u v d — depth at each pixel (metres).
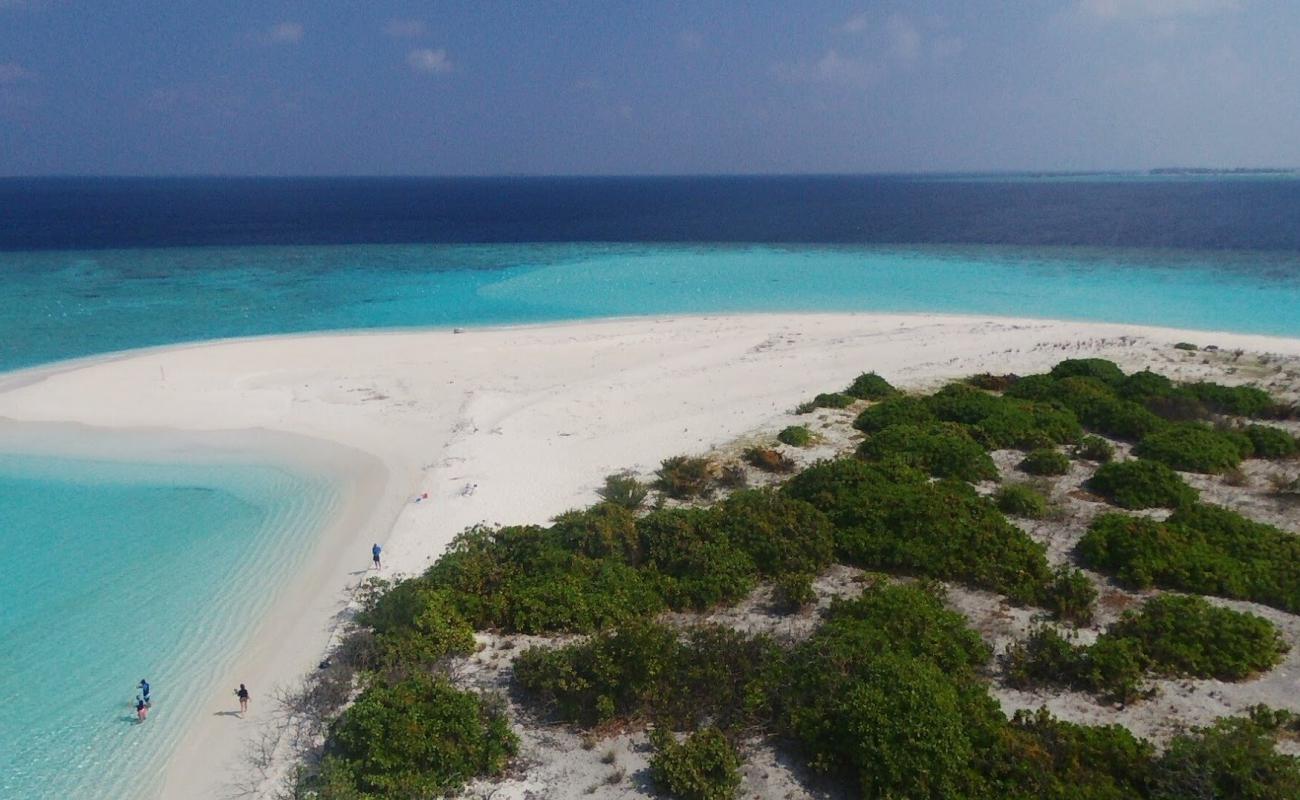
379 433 36.88
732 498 27.06
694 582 23.16
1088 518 26.58
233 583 25.22
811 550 24.38
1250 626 19.34
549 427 37.06
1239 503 27.23
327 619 23.11
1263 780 14.45
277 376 45.31
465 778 16.67
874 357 47.19
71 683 20.62
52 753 18.27
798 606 22.31
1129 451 32.34
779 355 48.16
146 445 36.03
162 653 21.78
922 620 20.03
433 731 17.08
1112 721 17.34
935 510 25.12
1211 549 23.34
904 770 15.35
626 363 47.38
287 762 17.66
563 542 25.09
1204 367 42.75
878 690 16.88
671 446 34.47
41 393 42.56
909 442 31.28
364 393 42.28
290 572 25.78
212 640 22.33
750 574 23.80
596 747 17.58
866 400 39.28
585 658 18.97
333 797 15.48
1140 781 15.20
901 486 27.14
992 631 20.72
